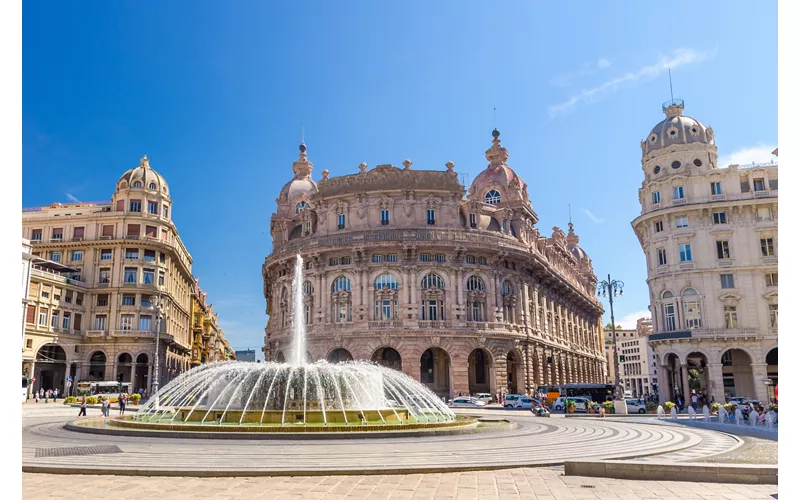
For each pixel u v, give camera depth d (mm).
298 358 50781
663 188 72250
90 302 89812
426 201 77188
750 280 66875
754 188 69125
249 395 33344
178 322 110938
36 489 14562
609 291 59688
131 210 94188
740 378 67875
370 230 75062
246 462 18672
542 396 68750
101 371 88875
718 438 29359
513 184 91125
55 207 97938
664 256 71375
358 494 14273
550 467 18766
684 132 73125
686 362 67312
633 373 180125
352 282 74562
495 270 77875
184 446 23047
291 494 14195
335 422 30969
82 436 26859
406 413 36000
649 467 16516
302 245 78375
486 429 30609
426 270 74625
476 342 73688
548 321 95938
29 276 77750
